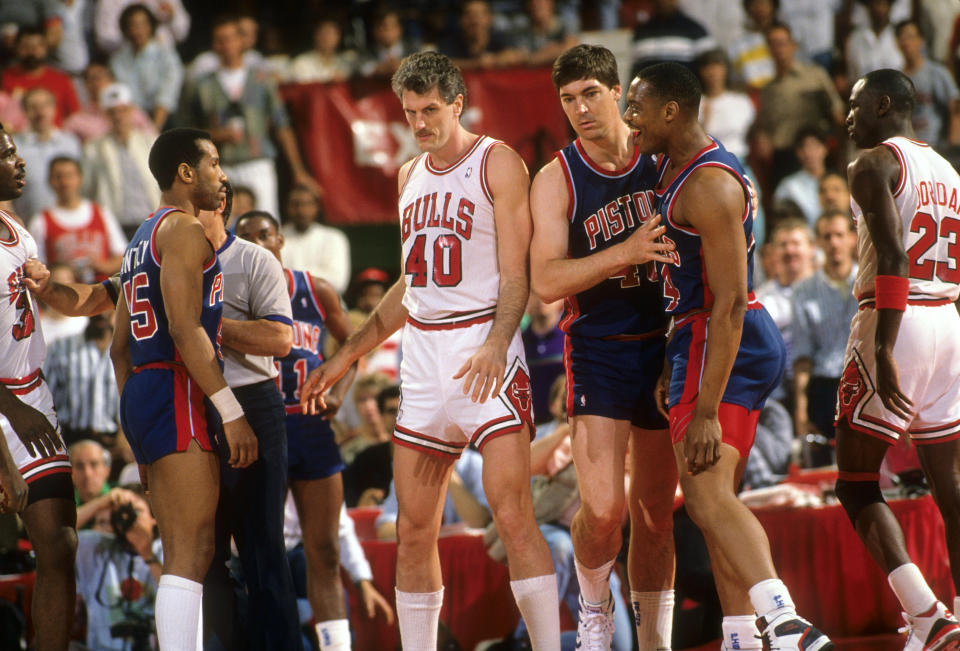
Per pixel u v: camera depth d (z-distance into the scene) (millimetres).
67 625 14250
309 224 33531
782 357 13109
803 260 27469
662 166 13602
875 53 35719
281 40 40938
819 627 19250
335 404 17219
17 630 18609
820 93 33594
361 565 19453
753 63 35969
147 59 37500
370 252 36188
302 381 17047
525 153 33656
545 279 13328
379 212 34844
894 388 13789
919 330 14281
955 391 14562
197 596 13203
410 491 13727
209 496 13445
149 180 34875
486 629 19719
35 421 14320
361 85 35000
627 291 13836
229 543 15516
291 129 35219
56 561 14211
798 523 19422
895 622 19406
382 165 34844
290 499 19312
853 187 14094
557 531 19156
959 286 14773
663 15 35438
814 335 26531
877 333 13906
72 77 38688
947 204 14391
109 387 26531
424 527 13820
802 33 36625
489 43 36406
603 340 13938
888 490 20906
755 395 12852
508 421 13172
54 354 26609
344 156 34906
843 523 19375
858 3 36781
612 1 38656
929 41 36156
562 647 17578
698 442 12141
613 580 18359
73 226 32344
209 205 14078
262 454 15219
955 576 14398
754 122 33531
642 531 14461
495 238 13539
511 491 13102
